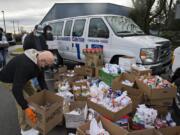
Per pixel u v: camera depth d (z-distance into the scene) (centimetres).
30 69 313
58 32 878
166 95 401
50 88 578
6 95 586
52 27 923
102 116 325
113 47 636
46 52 325
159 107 405
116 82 446
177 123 411
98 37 682
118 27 664
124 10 1321
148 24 1594
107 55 654
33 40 595
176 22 1756
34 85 375
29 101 335
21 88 309
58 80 591
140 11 1648
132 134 264
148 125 330
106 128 300
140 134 268
